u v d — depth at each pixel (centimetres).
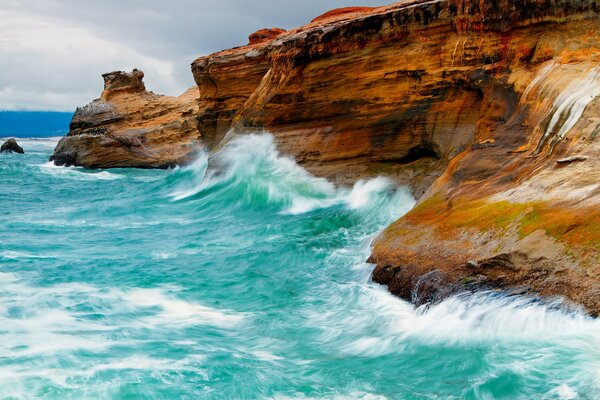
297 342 1128
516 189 1362
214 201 2678
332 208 2241
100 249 1897
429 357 1016
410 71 2181
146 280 1517
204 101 4097
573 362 902
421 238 1372
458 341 1047
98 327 1191
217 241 1961
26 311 1269
